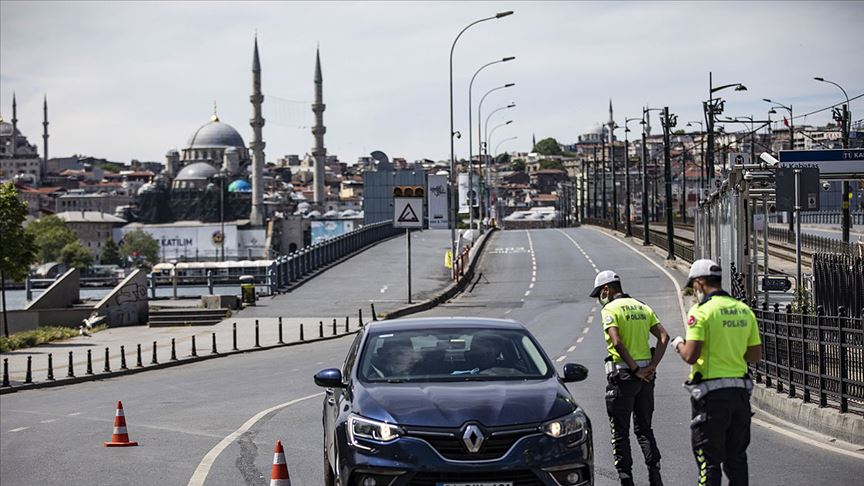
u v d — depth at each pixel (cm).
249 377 2862
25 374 3222
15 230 5009
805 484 1145
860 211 8912
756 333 941
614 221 11556
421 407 960
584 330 3916
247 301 5525
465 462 918
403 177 17138
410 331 1133
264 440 1666
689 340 931
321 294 5881
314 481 1291
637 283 5897
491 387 1009
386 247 8981
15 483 1387
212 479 1341
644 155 8812
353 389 1038
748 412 939
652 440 1134
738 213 3091
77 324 5034
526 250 8969
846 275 2475
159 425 1938
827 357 1597
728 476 952
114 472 1441
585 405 1916
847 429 1435
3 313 4816
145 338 4397
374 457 939
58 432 1936
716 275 951
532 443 931
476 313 4906
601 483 1208
